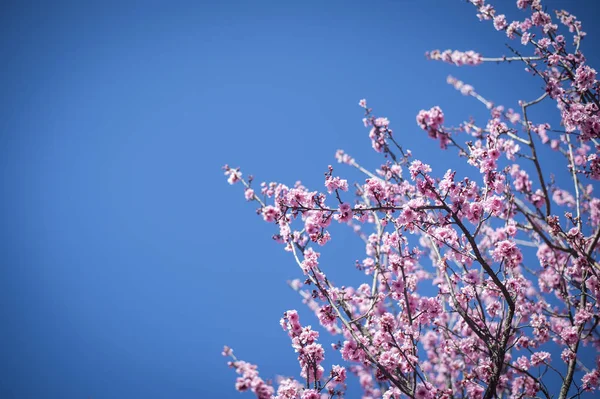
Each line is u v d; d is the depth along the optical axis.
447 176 6.60
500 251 6.75
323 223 6.78
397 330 7.46
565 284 8.18
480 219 6.63
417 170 6.55
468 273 7.11
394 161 7.70
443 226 6.73
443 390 6.66
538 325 8.03
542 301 8.37
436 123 6.64
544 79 7.84
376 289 7.97
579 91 7.52
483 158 6.72
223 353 5.85
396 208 6.54
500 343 6.68
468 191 6.59
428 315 7.54
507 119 7.97
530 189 7.94
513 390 7.73
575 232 7.31
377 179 6.88
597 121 7.44
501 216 7.66
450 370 8.04
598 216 9.11
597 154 7.72
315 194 6.79
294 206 6.88
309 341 6.90
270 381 5.78
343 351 7.04
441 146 6.70
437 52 8.19
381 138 7.77
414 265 7.68
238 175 7.85
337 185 6.72
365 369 7.88
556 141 8.47
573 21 8.20
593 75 7.40
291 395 6.41
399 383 6.21
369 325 7.59
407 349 7.12
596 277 7.18
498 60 7.92
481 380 7.25
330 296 7.23
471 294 7.67
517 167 8.00
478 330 6.76
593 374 7.64
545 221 7.14
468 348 8.06
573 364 7.24
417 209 6.49
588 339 7.88
